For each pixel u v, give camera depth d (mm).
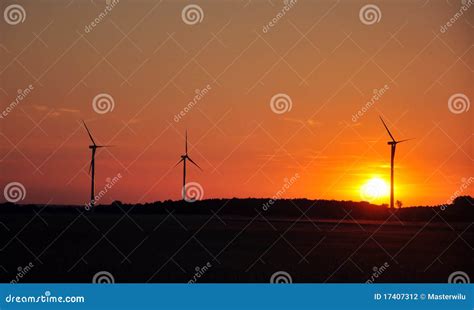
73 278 29172
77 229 68438
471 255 40938
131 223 87688
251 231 70125
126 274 30156
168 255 39094
